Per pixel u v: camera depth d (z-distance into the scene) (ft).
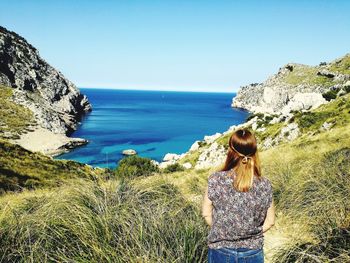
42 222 14.15
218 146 225.35
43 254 12.92
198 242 14.93
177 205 19.69
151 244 14.03
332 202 18.76
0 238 13.43
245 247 10.41
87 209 15.08
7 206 16.05
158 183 23.57
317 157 38.29
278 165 36.45
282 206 24.39
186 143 382.83
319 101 335.67
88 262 12.63
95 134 433.89
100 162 276.21
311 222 18.61
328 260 14.23
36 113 425.28
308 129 182.91
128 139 397.19
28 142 338.95
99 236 13.82
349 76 620.08
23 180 114.42
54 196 17.48
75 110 622.95
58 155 306.96
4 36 575.79
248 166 10.46
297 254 15.58
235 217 10.38
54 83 607.37
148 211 16.56
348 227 16.93
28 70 574.97
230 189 10.46
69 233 14.10
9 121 386.73
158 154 317.63
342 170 25.49
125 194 18.99
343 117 157.89
